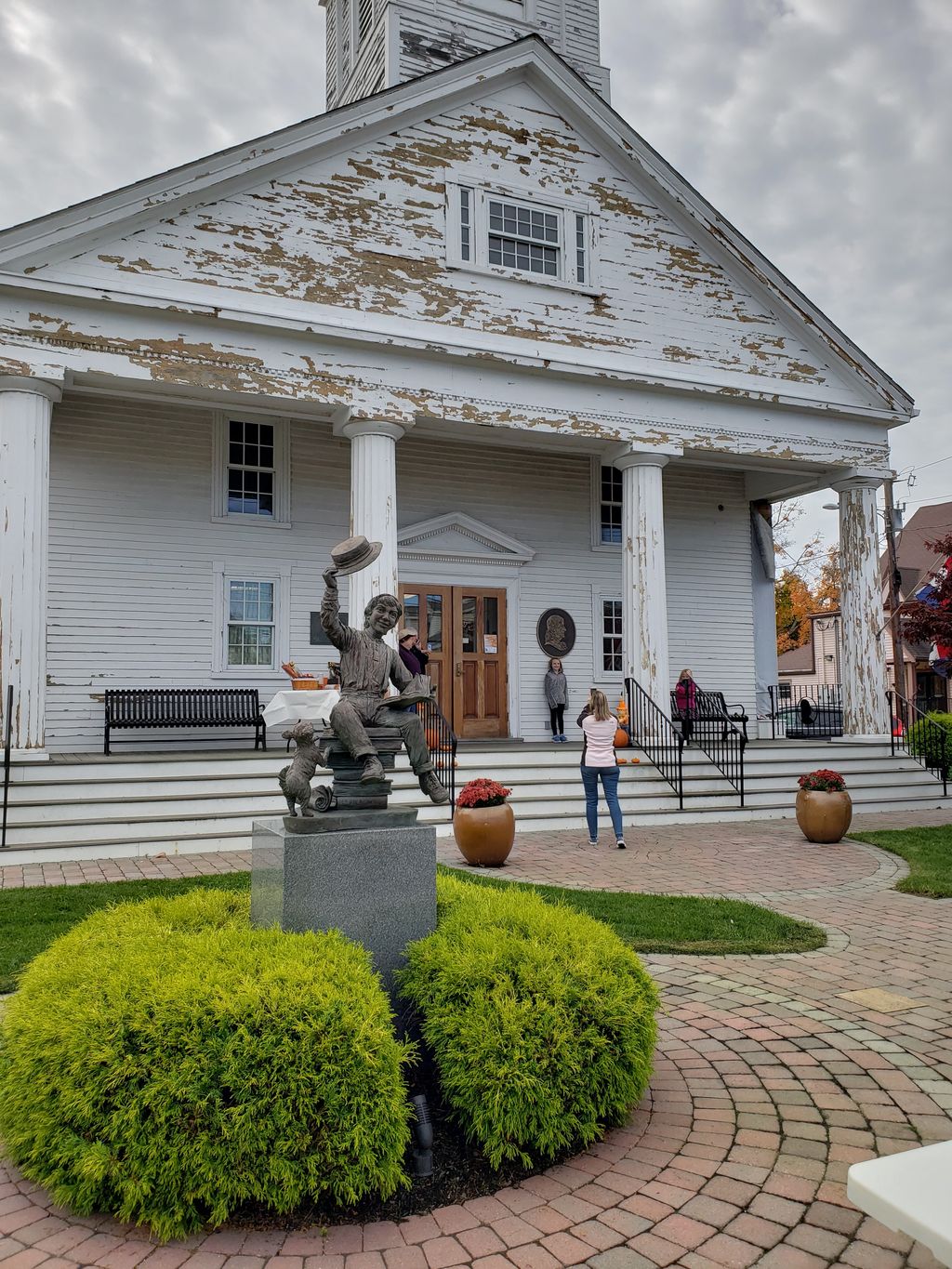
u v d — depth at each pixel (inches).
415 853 173.0
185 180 446.0
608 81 714.2
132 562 536.1
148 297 428.8
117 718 515.8
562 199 546.6
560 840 422.9
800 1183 130.3
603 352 547.5
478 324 515.5
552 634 656.4
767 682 740.0
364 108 486.6
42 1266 113.9
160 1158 119.9
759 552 749.9
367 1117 124.0
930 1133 145.0
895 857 389.4
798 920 279.7
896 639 973.8
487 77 521.0
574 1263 113.2
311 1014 127.7
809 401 594.6
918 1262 112.3
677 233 575.2
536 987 143.6
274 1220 124.7
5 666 400.5
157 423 548.1
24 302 414.0
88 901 283.9
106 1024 125.7
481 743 607.2
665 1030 190.9
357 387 479.2
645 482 557.9
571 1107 139.8
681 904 294.4
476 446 643.5
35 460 414.0
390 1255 115.6
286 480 578.2
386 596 190.7
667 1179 132.6
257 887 183.3
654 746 531.2
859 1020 197.0
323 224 479.8
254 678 558.6
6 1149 142.6
